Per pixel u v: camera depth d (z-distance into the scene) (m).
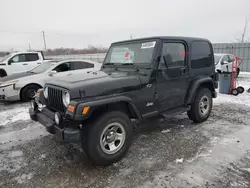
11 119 5.08
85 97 2.64
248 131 4.01
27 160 3.06
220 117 4.89
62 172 2.73
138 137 3.80
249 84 9.49
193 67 4.06
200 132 3.98
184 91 3.95
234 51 16.03
